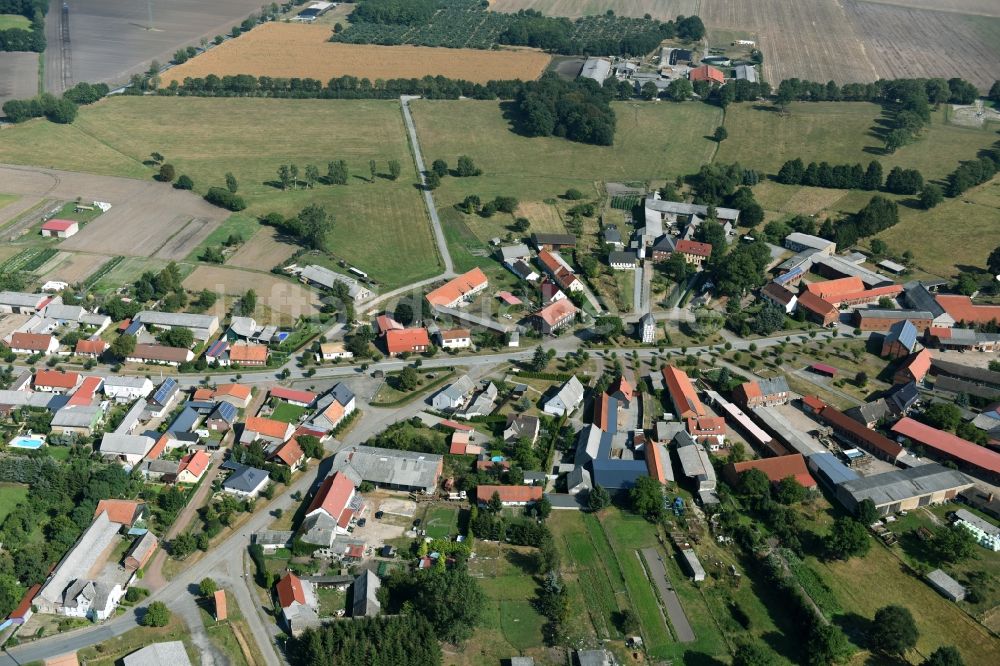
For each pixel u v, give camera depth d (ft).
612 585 551.18
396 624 495.00
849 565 569.64
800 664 499.92
